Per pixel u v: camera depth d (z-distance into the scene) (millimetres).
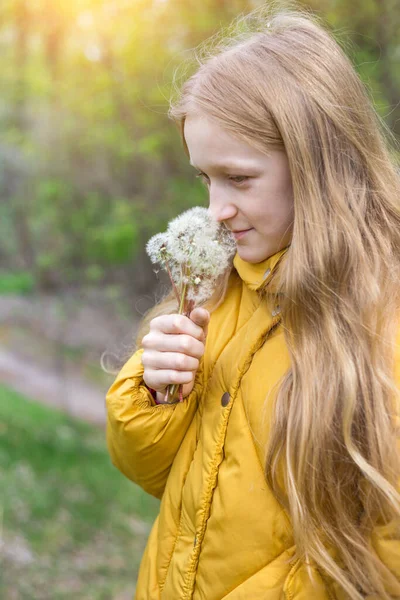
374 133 1238
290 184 1155
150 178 6727
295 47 1188
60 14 5840
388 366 1077
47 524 4027
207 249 1176
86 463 5434
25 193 10617
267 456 1117
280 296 1183
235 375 1233
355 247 1122
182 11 4906
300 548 1060
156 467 1380
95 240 7449
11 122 8039
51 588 3275
